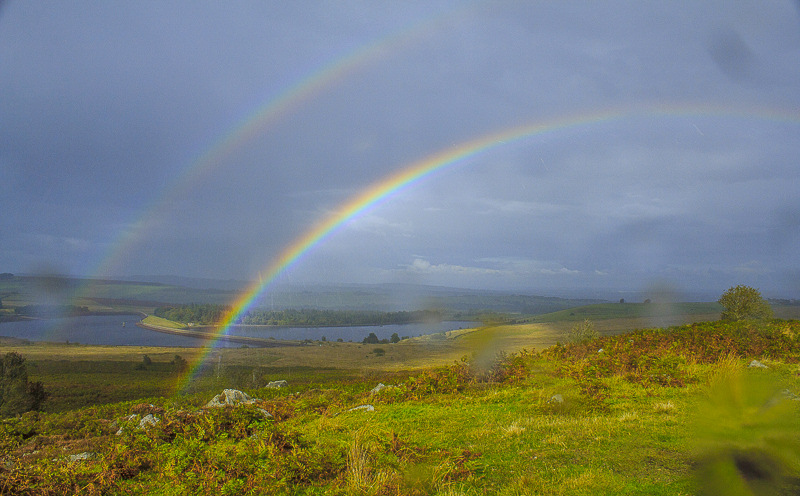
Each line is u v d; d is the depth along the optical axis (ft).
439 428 36.32
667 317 232.53
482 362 60.95
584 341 87.97
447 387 54.34
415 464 27.25
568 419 35.78
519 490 22.94
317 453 30.17
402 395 53.11
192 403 80.64
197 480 27.66
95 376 235.40
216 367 262.67
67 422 56.49
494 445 30.50
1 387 107.45
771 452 24.66
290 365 291.38
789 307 185.57
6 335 628.69
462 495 22.99
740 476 22.62
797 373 46.78
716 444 25.96
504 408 42.11
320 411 51.88
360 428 36.88
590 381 46.50
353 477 25.58
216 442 35.58
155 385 181.16
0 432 51.06
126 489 28.37
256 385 153.48
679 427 31.19
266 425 35.58
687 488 21.98
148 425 41.63
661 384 46.85
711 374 47.21
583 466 25.63
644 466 25.03
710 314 227.81
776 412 28.55
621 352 63.57
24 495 28.02
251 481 26.50
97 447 40.96
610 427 32.07
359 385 80.33
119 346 508.12
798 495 20.88
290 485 26.23
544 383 52.95
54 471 31.04
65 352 425.69
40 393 116.16
